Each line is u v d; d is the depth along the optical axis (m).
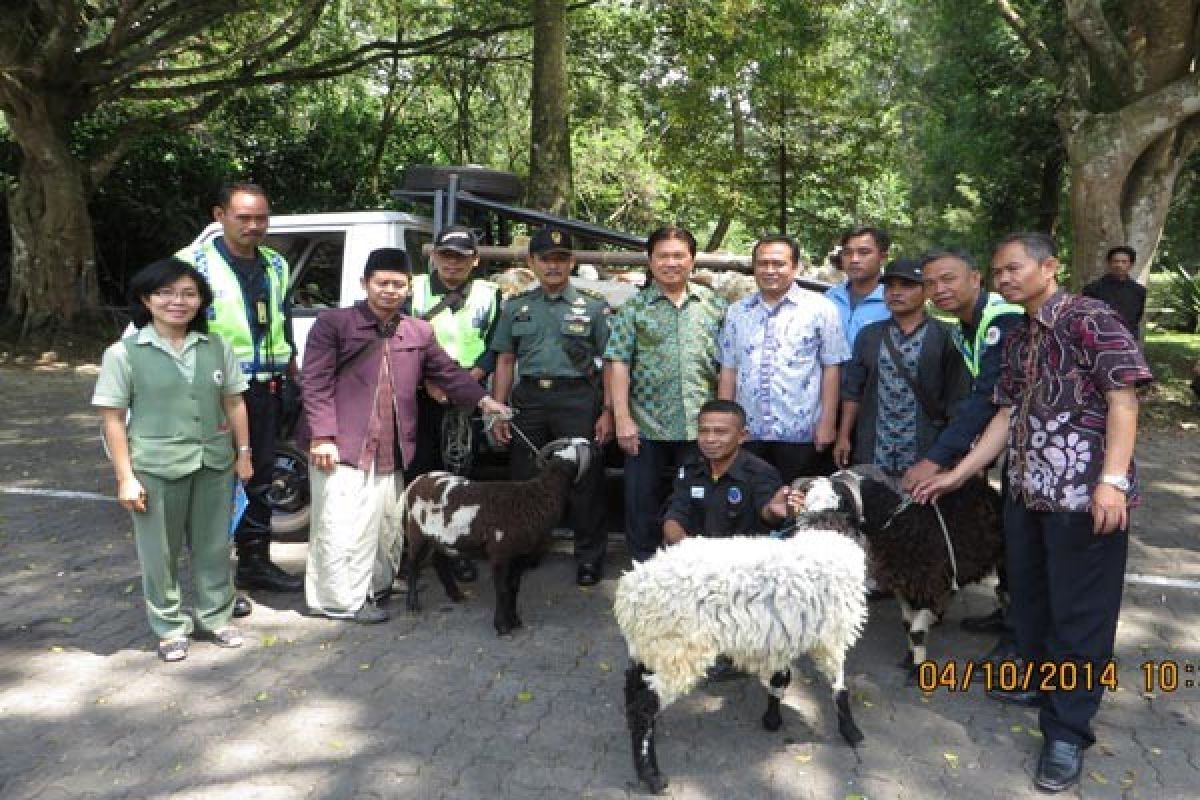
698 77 14.67
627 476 4.74
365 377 4.44
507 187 6.53
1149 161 10.20
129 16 13.43
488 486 4.33
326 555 4.47
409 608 4.62
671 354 4.53
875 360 4.23
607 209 24.92
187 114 15.52
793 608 3.04
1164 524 6.37
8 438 8.85
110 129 16.64
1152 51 9.80
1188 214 17.27
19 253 14.52
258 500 4.87
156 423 3.90
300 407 5.38
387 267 4.34
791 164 15.91
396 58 17.88
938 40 16.31
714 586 3.00
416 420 4.68
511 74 22.05
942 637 4.43
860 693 3.81
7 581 4.99
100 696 3.71
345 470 4.43
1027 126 16.30
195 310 3.95
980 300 3.89
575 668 4.02
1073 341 3.02
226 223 4.55
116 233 17.42
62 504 6.52
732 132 16.50
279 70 18.17
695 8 14.02
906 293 4.07
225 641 4.20
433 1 19.58
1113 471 2.91
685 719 3.58
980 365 3.71
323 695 3.74
